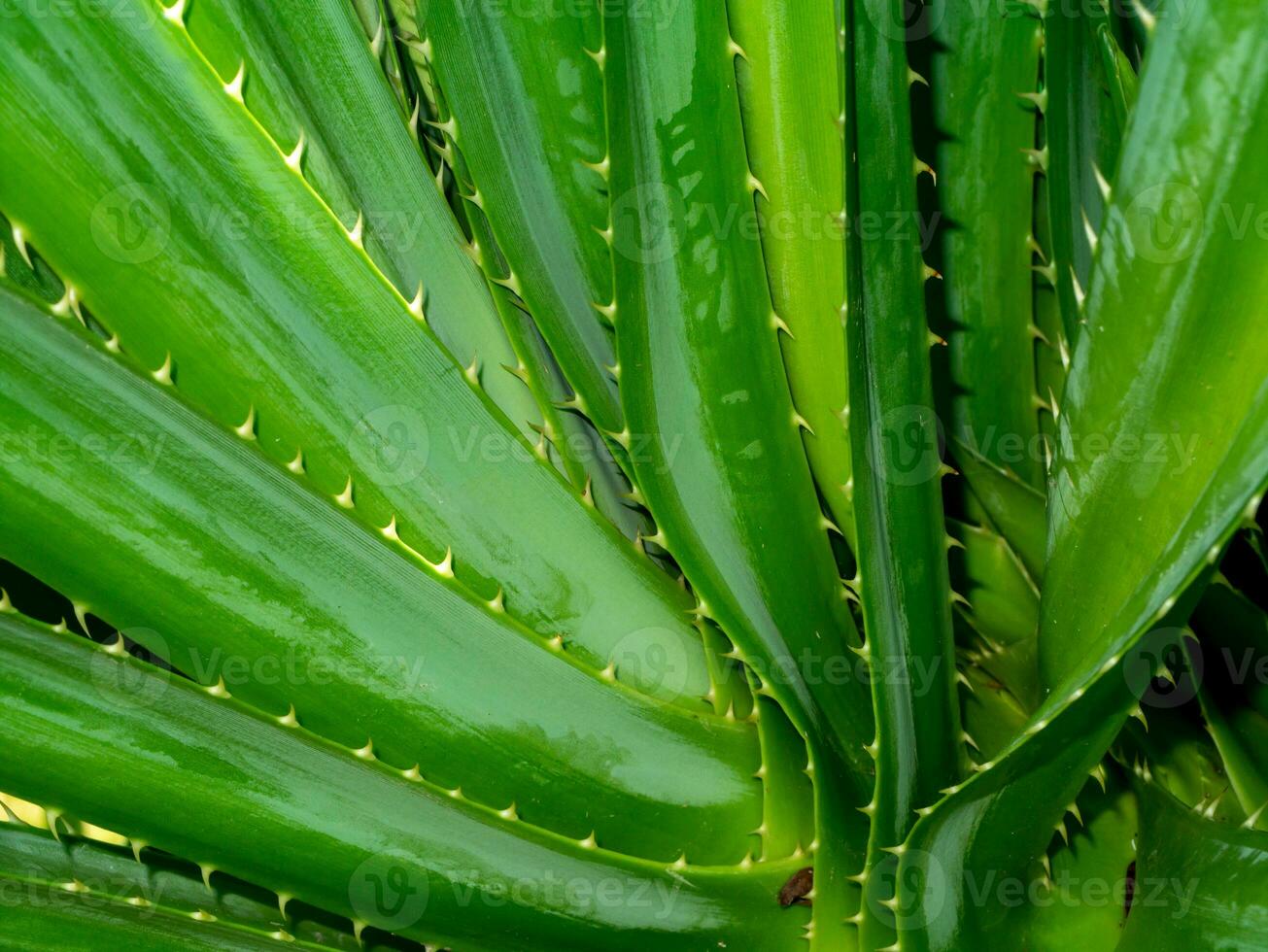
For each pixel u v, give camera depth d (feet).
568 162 3.59
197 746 3.39
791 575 3.50
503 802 3.56
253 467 3.37
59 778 3.37
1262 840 3.32
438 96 3.67
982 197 3.84
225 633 3.44
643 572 3.66
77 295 3.41
